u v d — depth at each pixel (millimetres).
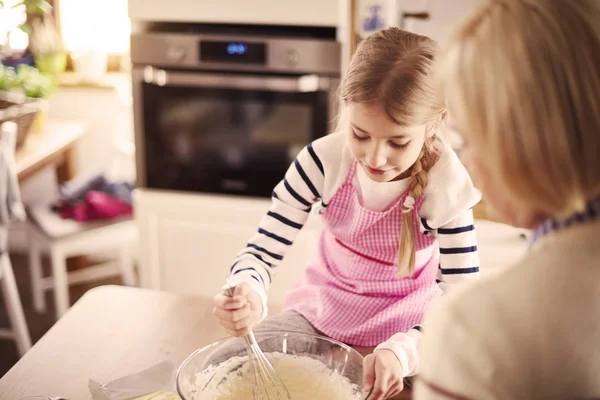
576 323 579
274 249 1291
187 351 1166
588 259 588
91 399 1035
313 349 1069
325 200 1288
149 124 2174
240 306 1055
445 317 616
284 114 2086
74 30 3080
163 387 1044
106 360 1136
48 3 2986
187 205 2232
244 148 2150
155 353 1159
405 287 1281
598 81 567
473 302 608
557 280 588
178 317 1277
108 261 3256
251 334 986
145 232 2283
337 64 2014
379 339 1221
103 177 2711
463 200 1188
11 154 2064
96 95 3051
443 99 1032
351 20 2016
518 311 591
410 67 1015
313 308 1288
